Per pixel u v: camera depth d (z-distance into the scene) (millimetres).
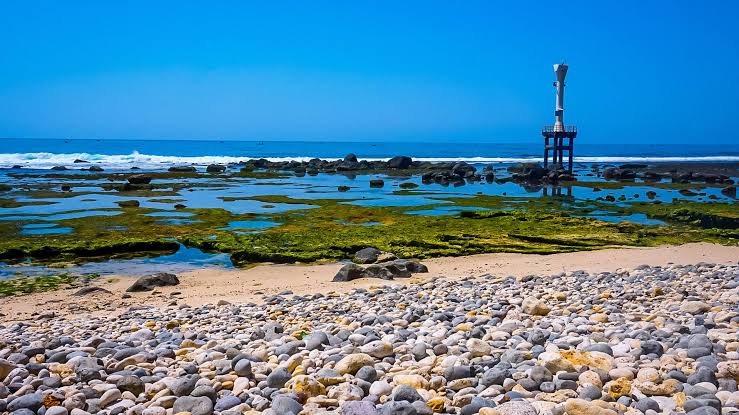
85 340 10227
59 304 15555
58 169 74188
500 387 6453
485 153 164125
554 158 71250
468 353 7711
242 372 7277
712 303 10914
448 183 60875
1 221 29938
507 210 34438
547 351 7328
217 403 6348
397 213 34250
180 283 18250
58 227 28266
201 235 25922
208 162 94688
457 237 24984
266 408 6207
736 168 93562
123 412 6254
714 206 37438
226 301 14820
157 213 33406
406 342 8758
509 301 12352
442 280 16984
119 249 23250
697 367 6605
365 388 6656
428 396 6320
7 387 6910
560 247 23500
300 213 33906
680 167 95688
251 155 132000
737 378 6168
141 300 15906
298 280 18453
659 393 6023
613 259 20891
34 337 10633
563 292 13391
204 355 8406
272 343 9195
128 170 75875
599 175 75000
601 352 7219
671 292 12648
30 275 19734
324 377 6859
